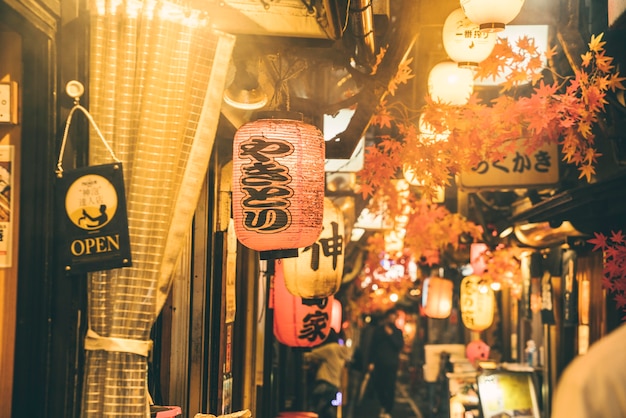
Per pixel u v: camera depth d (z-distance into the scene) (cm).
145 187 560
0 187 554
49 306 546
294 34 675
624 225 1429
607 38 1235
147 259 557
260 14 675
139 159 561
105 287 555
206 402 972
